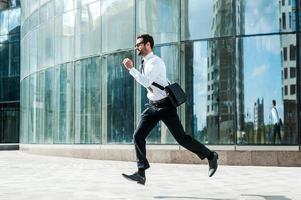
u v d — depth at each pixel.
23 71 25.75
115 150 17.05
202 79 15.26
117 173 11.98
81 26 18.89
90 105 18.28
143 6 16.50
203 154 7.44
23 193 8.05
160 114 7.36
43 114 21.80
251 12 14.77
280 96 14.43
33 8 23.47
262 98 14.56
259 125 14.50
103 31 17.81
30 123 23.78
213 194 7.86
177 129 7.38
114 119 17.22
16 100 38.66
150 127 7.45
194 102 15.32
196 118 15.27
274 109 14.45
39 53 22.47
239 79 14.78
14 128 38.78
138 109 16.45
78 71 19.00
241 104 14.72
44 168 13.70
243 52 14.79
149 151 15.79
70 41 19.52
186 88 15.45
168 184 9.45
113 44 17.39
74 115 19.12
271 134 14.39
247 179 10.43
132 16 16.77
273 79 14.51
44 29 21.86
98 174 11.71
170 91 7.25
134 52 16.69
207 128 15.08
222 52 15.02
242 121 14.67
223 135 14.84
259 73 14.62
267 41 14.62
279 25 14.55
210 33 15.22
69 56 19.56
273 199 7.27
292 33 14.44
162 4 16.03
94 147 17.94
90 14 18.45
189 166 14.23
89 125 18.28
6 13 39.66
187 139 7.41
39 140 22.20
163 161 15.52
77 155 18.75
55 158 18.62
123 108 16.92
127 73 16.86
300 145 14.11
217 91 15.02
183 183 9.65
